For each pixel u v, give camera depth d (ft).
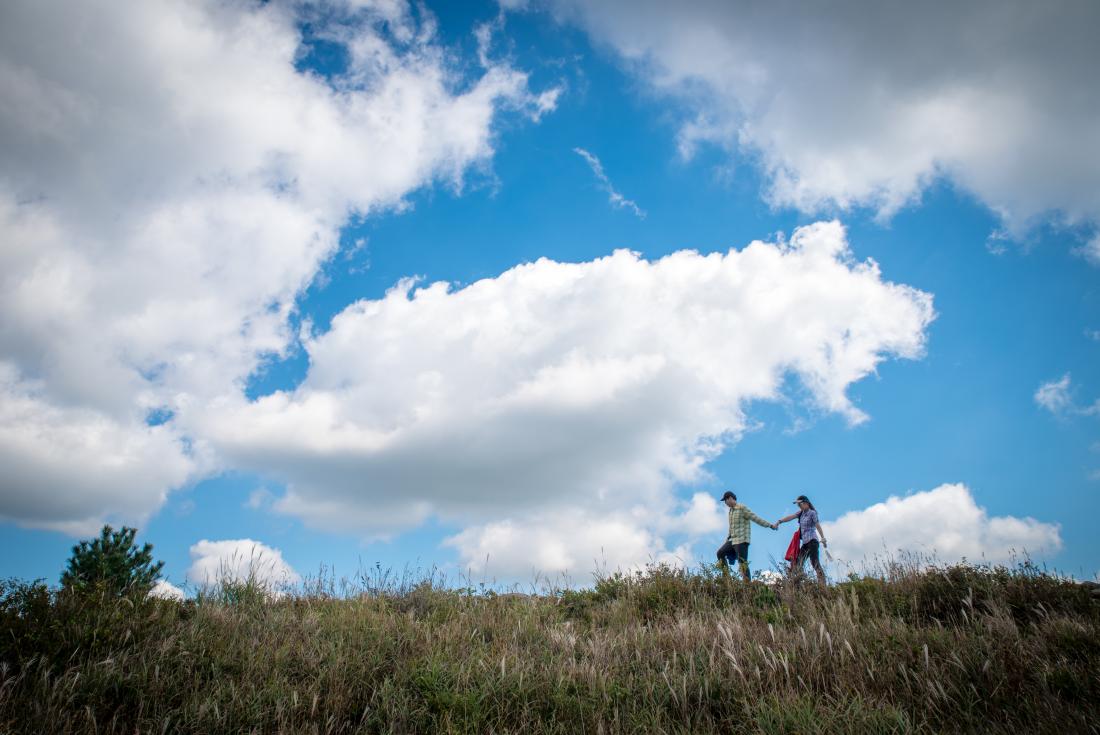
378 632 22.74
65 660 17.88
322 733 15.92
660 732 15.60
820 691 17.60
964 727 14.99
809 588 29.84
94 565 32.50
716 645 20.67
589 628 27.35
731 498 41.09
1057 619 20.81
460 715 16.53
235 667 19.01
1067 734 13.70
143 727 15.38
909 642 19.67
